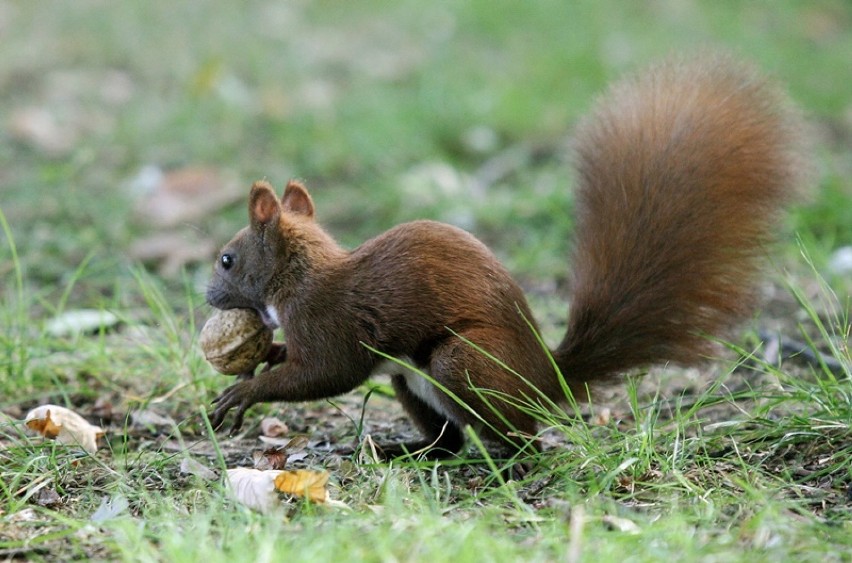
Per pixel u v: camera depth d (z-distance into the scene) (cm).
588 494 828
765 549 716
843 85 2361
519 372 908
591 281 975
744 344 1180
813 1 2977
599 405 1080
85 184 1816
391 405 1114
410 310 911
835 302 1338
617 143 1007
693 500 812
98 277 1491
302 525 766
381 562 678
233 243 976
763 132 995
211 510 772
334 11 2734
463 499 857
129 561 699
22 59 2373
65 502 866
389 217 1706
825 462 881
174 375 1127
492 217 1694
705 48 1071
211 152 1955
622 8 2788
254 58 2411
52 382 1147
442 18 2667
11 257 1521
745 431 943
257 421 1064
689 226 976
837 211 1557
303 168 1909
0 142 1973
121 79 2317
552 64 2350
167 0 2770
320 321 931
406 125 2017
